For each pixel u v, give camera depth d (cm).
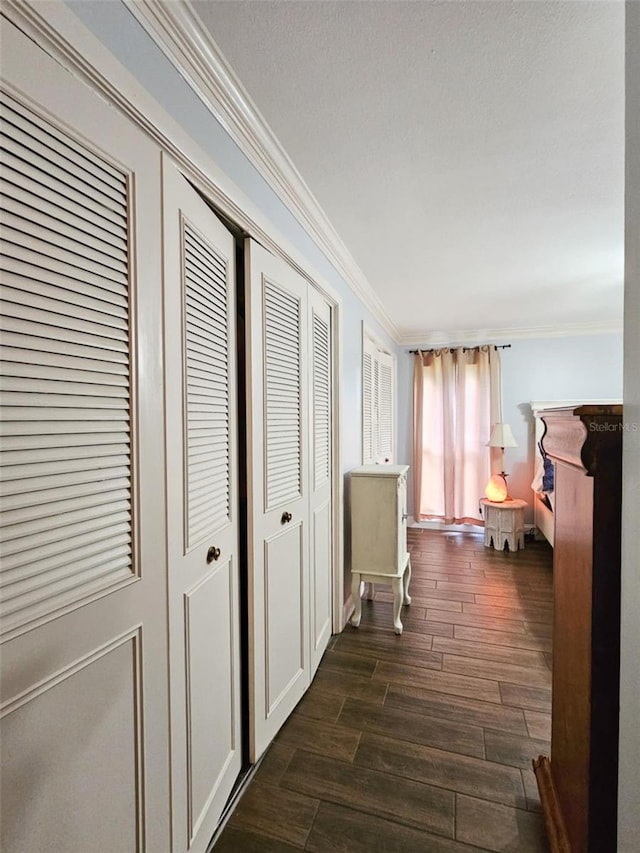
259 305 149
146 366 92
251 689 147
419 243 233
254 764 148
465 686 194
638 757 68
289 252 168
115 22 84
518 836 122
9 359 64
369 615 269
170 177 100
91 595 78
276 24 99
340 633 244
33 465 67
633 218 72
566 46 106
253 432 146
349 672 205
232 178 129
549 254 248
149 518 93
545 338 448
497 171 164
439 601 288
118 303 84
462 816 129
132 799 87
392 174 166
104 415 81
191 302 111
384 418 411
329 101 125
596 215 201
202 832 115
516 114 132
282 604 168
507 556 383
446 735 163
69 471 74
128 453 87
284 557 170
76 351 75
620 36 102
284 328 170
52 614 70
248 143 136
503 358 463
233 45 105
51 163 69
